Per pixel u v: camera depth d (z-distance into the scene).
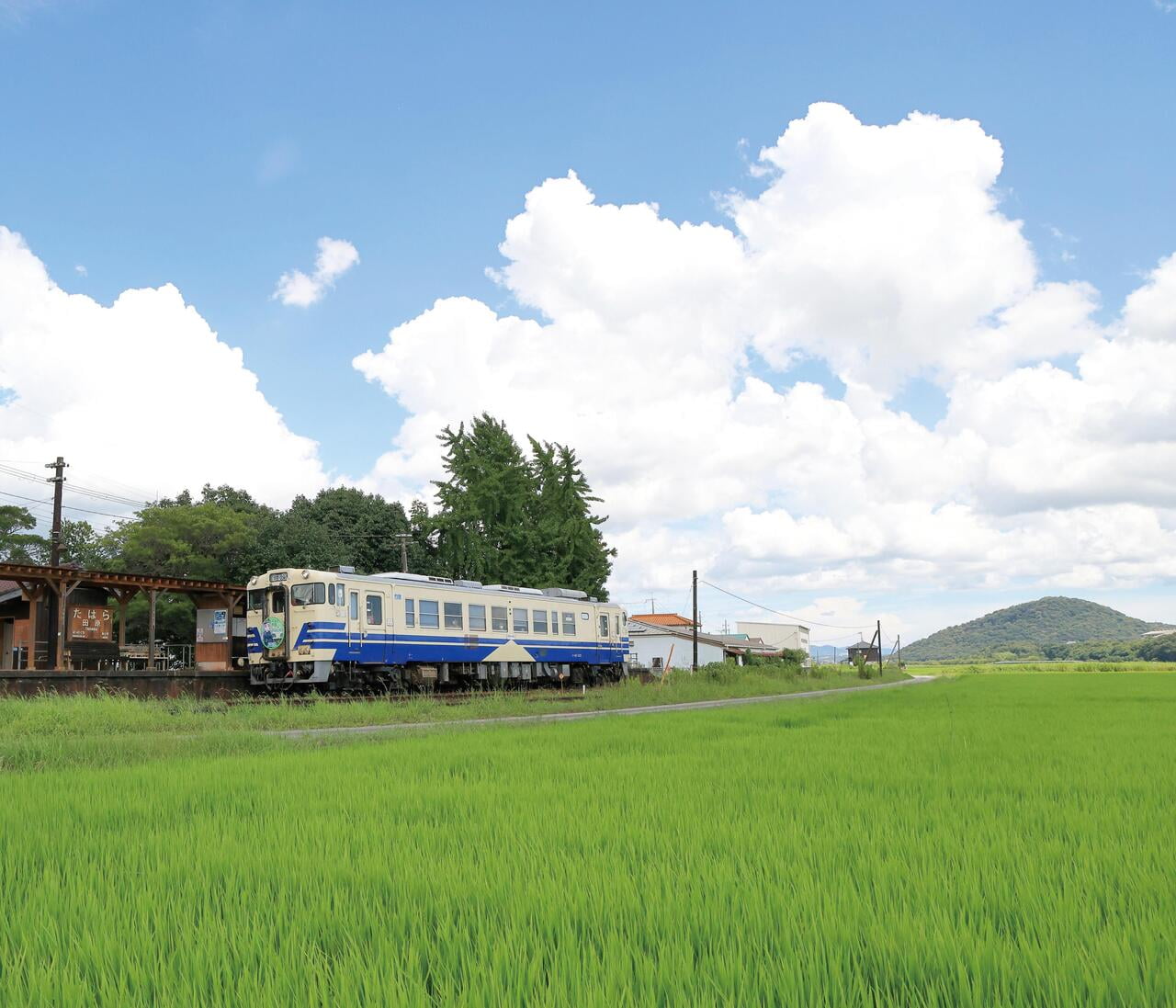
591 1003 3.36
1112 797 8.21
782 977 3.61
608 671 42.62
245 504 61.31
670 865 5.61
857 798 8.26
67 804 8.41
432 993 3.66
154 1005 3.57
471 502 50.88
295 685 27.19
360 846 6.41
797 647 112.88
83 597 30.56
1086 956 3.74
